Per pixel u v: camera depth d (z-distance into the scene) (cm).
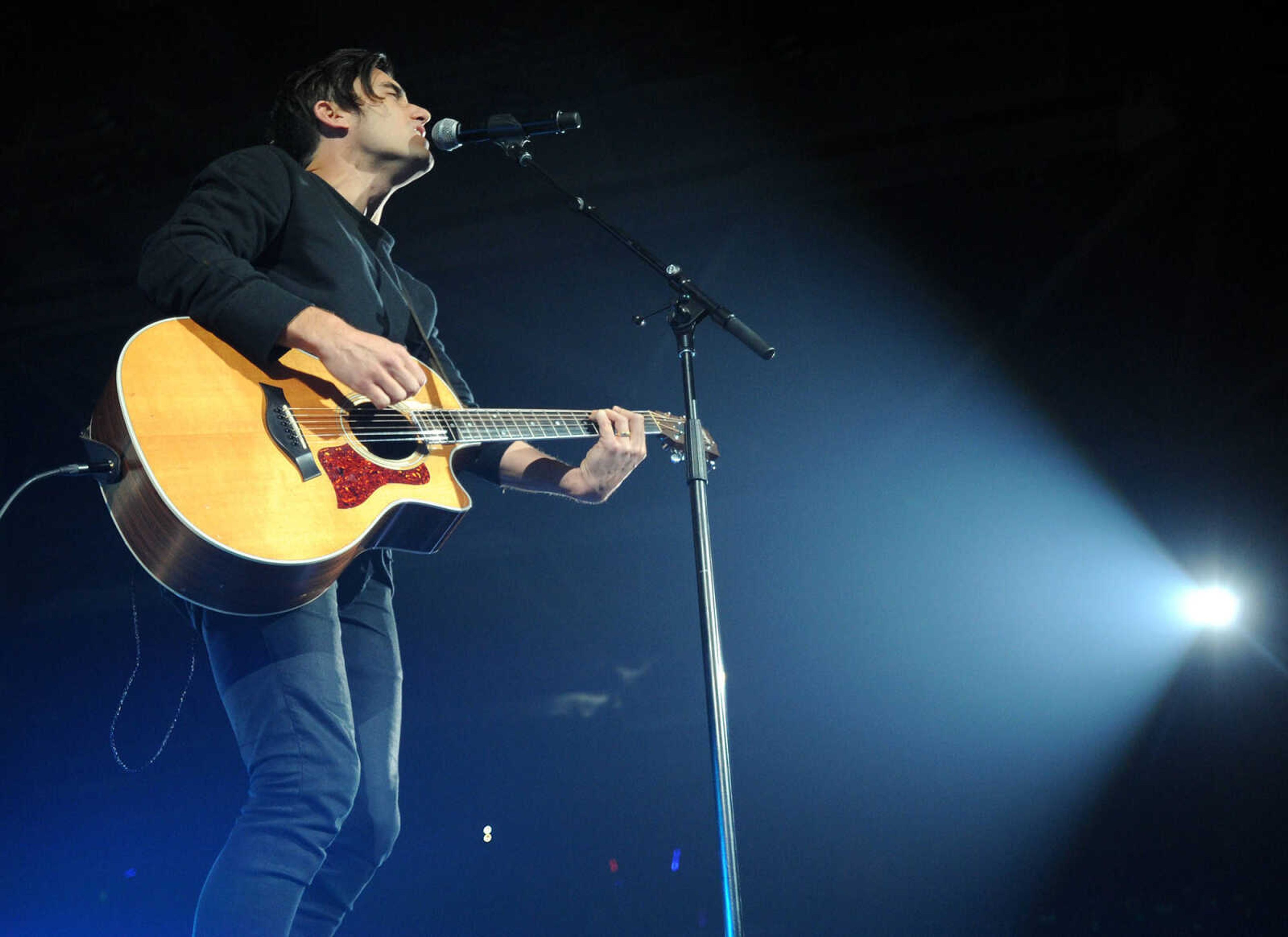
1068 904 611
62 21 493
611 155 580
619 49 541
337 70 248
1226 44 502
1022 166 573
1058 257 611
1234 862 593
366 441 214
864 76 548
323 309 211
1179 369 621
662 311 260
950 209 605
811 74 550
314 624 201
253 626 197
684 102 560
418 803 729
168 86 522
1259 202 545
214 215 210
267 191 219
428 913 682
